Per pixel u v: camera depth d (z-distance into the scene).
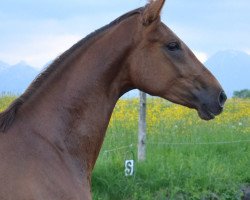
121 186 7.99
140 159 8.98
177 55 4.27
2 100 13.80
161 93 4.29
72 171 3.99
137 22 4.25
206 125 12.30
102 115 4.20
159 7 4.17
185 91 4.29
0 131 3.85
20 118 3.94
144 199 7.82
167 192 8.05
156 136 10.83
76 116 4.11
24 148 3.84
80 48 4.21
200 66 4.35
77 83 4.13
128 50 4.23
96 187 8.04
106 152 9.27
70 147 4.05
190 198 7.92
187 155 9.95
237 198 8.13
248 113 14.61
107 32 4.25
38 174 3.79
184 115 13.48
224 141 11.00
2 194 3.63
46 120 4.01
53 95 4.08
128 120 11.90
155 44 4.22
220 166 9.12
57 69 4.14
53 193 3.79
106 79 4.20
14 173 3.71
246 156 10.04
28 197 3.67
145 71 4.22
